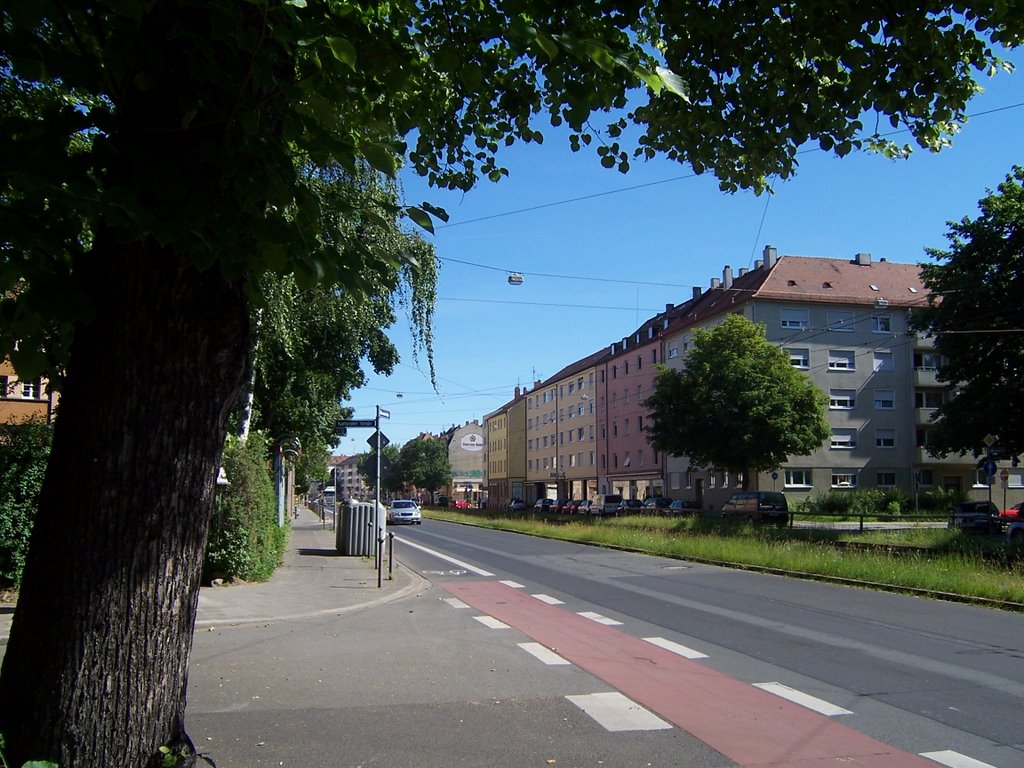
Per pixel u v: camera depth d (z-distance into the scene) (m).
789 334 51.06
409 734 5.65
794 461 49.97
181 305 2.95
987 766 5.00
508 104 5.60
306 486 64.81
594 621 11.00
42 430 11.86
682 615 11.53
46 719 2.80
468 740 5.50
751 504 37.53
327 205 3.61
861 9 4.84
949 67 5.25
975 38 5.18
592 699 6.64
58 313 2.86
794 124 5.54
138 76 2.86
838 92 5.45
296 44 3.04
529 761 5.07
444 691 6.95
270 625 10.84
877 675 7.55
